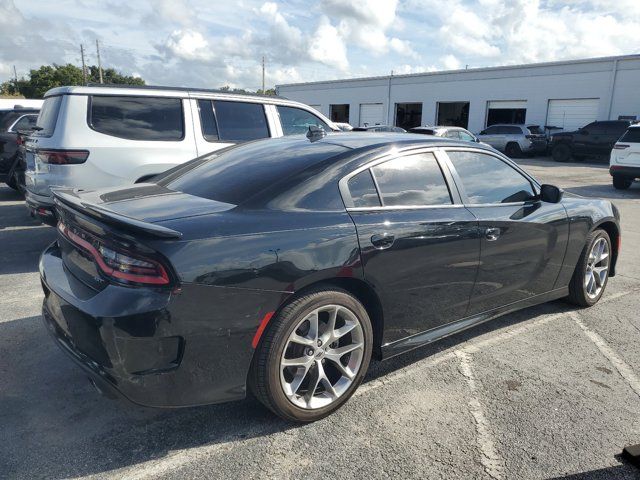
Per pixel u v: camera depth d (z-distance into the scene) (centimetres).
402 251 296
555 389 319
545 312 451
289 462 247
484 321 366
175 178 340
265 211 265
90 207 247
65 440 260
